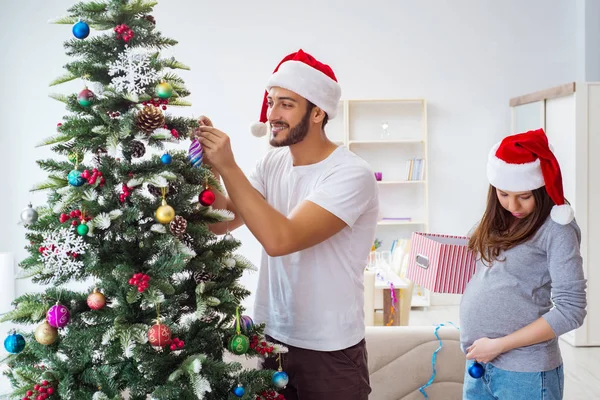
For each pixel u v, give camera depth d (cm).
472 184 546
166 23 527
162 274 125
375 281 385
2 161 523
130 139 131
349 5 534
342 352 163
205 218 144
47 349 132
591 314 406
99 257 128
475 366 166
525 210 162
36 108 523
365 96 539
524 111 508
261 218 142
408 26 536
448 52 538
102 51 132
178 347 132
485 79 539
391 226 550
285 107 161
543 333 154
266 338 173
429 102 541
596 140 407
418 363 235
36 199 528
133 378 129
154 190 135
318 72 161
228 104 534
